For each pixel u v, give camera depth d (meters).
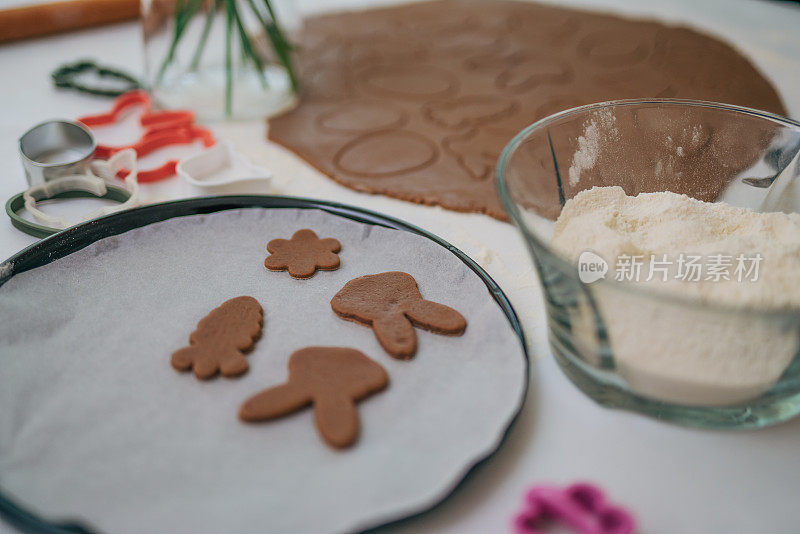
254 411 0.44
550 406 0.47
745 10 1.06
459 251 0.55
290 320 0.51
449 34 1.01
